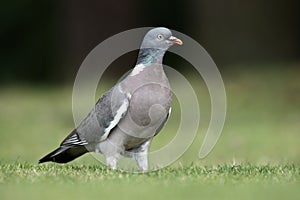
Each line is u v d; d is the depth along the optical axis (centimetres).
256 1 2933
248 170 1031
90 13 3077
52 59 3256
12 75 3266
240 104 2294
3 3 3269
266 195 834
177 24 3172
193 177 959
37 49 3272
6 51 3284
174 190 862
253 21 2933
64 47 3184
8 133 2069
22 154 1670
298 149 1730
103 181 923
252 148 1769
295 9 2967
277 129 2042
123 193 843
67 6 3103
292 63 2794
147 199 809
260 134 1975
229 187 888
